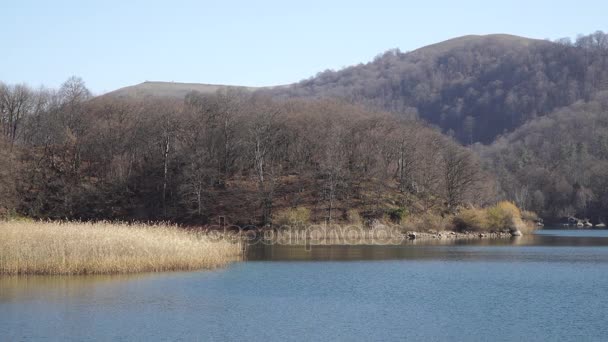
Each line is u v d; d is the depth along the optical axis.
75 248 60.56
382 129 144.12
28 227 64.56
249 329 41.41
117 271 60.91
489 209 132.50
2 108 141.12
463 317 45.06
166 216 125.12
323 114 156.88
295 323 43.19
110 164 134.62
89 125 141.38
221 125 140.38
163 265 63.84
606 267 72.25
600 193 187.00
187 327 41.75
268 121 138.38
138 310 46.44
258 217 121.69
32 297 49.97
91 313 45.16
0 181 111.81
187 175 124.12
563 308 48.12
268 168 136.75
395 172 140.12
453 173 136.25
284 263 75.25
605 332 41.06
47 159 132.88
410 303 50.16
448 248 98.31
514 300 51.34
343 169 128.50
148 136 136.75
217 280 59.84
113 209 125.62
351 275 64.94
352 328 41.88
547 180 197.00
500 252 90.75
